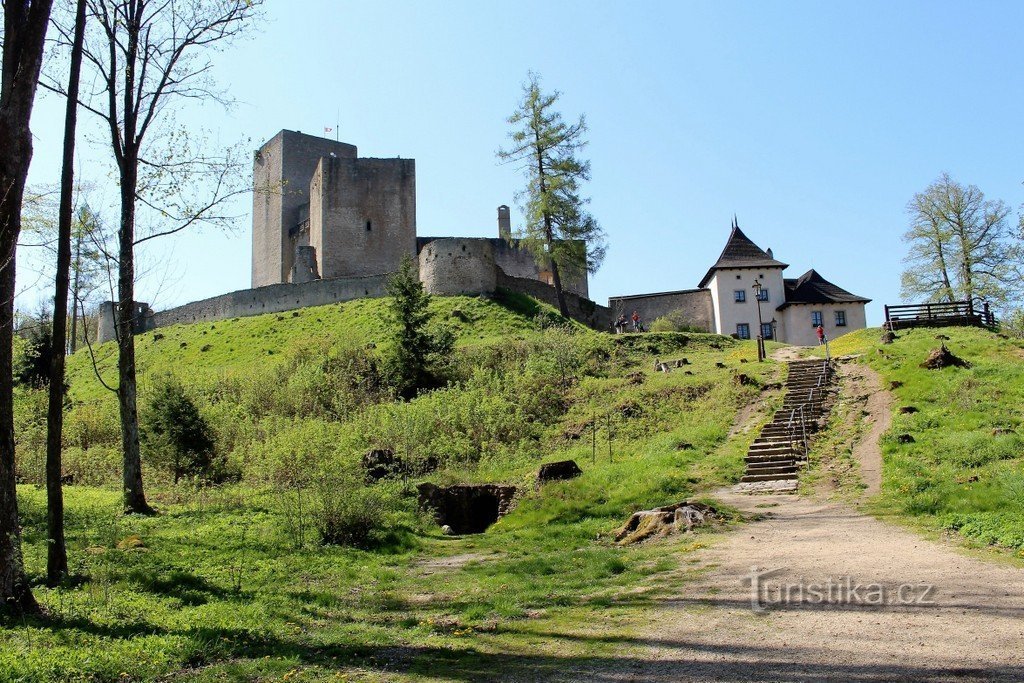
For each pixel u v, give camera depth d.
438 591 10.20
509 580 10.34
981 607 6.98
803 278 54.78
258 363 40.53
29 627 7.45
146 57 16.45
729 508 14.04
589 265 47.75
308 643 7.56
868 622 6.80
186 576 10.41
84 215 14.17
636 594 8.71
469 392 29.33
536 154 47.69
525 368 32.38
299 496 15.60
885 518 12.41
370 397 31.44
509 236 49.22
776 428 21.23
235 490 20.52
